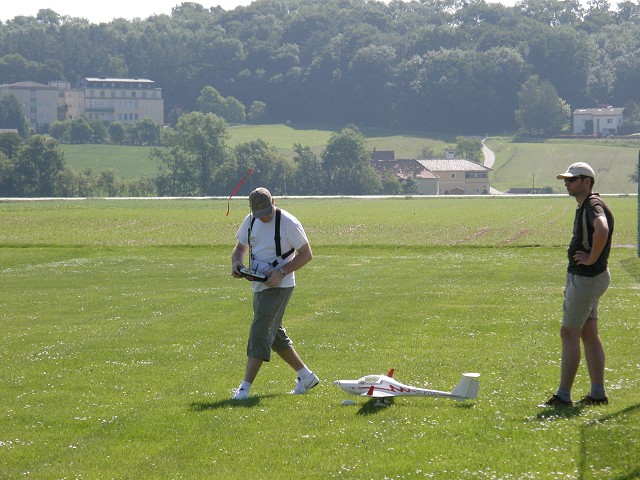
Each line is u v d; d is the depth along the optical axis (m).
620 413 12.69
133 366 17.92
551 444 11.27
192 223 86.75
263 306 14.63
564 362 13.49
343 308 26.72
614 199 144.50
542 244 61.25
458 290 31.62
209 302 28.58
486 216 98.94
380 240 66.81
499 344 19.86
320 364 17.81
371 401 14.10
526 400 13.99
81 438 12.38
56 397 15.12
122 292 32.25
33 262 48.72
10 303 29.16
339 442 11.70
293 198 167.62
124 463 11.10
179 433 12.45
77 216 96.94
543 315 24.45
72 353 19.48
